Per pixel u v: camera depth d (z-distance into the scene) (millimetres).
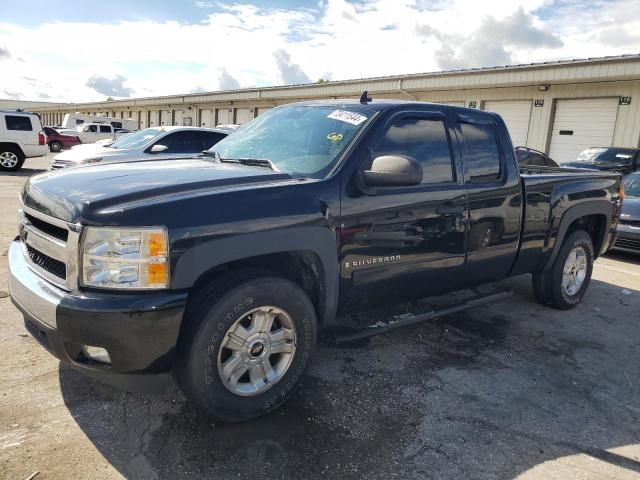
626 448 2842
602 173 5332
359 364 3697
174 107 43531
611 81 16734
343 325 3648
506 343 4234
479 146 4000
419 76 20812
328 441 2746
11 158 17219
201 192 2682
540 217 4492
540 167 5867
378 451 2688
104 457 2508
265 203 2768
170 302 2434
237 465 2512
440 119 3764
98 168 3283
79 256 2428
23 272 2799
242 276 2734
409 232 3432
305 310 2965
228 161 3566
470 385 3463
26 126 17312
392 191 3326
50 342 2529
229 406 2750
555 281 4934
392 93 22891
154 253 2416
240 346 2771
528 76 17656
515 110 19500
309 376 3467
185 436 2711
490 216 4004
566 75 16719
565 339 4391
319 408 3066
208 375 2637
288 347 2975
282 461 2561
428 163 3615
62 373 3279
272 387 2912
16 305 2797
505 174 4129
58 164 10562
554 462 2684
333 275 3082
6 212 8969
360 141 3260
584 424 3061
